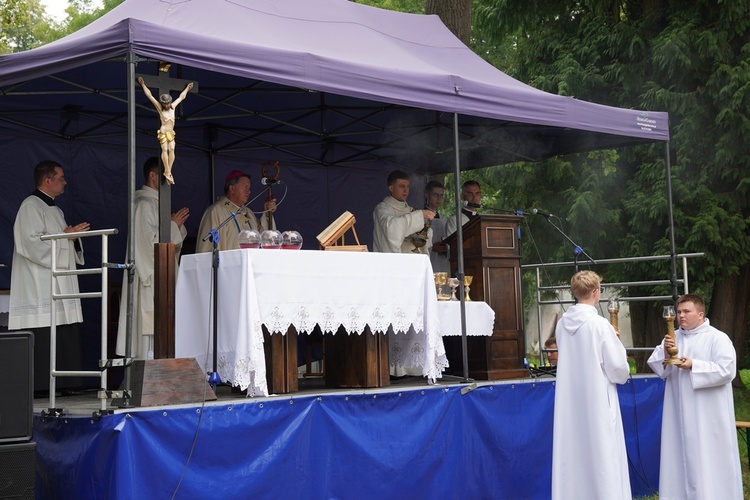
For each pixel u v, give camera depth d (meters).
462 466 7.70
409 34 10.02
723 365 7.13
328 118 10.74
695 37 13.70
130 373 6.12
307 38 8.30
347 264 7.11
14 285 8.38
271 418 6.62
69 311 8.48
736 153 13.53
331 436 6.95
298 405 6.79
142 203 8.75
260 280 6.66
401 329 7.41
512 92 8.22
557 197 15.57
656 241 14.38
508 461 8.05
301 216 11.69
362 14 9.82
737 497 7.21
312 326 6.87
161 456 6.05
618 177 14.95
